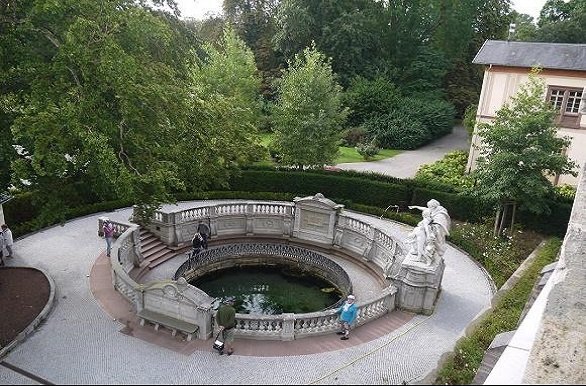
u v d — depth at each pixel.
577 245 9.56
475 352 12.50
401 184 31.50
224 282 23.12
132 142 15.54
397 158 44.31
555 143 24.56
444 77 62.00
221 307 14.09
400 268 18.23
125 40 15.55
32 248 21.95
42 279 18.55
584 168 12.59
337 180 32.69
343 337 15.63
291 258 23.75
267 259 24.08
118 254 18.80
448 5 60.75
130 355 13.95
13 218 24.50
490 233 26.62
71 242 22.86
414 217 29.33
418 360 14.52
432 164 38.25
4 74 13.99
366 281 21.94
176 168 16.69
